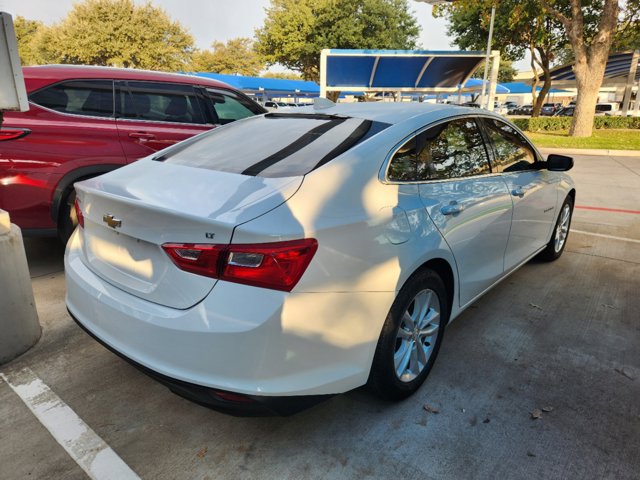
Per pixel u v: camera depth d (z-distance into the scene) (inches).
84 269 92.6
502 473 79.6
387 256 82.7
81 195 93.8
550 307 143.7
